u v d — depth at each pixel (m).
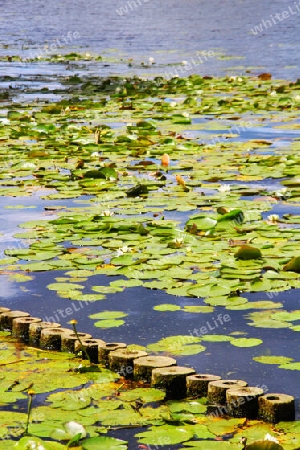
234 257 8.41
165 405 5.48
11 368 6.05
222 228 9.52
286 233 9.23
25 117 17.95
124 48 35.16
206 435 5.06
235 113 19.03
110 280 7.99
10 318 6.90
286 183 11.69
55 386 5.73
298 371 6.02
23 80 26.12
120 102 21.14
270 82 24.69
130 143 14.90
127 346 6.45
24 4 57.38
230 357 6.26
